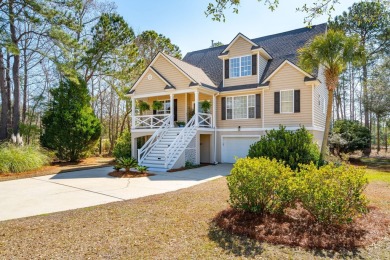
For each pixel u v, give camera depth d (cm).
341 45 1277
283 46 1964
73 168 1575
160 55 1881
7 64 2034
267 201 577
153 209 669
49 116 1925
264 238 474
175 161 1515
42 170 1481
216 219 577
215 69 2133
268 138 1361
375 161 1920
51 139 1875
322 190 501
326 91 2031
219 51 2353
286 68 1639
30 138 2259
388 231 506
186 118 1978
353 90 3497
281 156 1237
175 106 2045
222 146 1891
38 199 818
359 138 1830
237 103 1845
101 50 2341
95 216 619
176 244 461
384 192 842
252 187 561
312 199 513
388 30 2442
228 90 1833
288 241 461
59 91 1938
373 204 692
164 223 564
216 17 638
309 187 519
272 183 561
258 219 556
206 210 651
